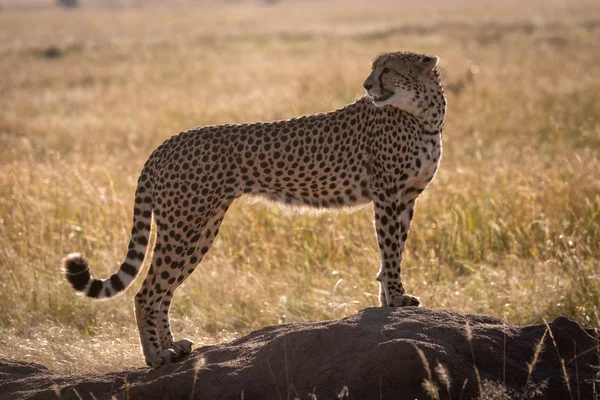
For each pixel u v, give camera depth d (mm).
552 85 42594
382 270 14008
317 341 11250
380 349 10719
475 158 27594
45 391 11836
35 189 22781
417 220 20578
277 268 19375
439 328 11438
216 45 82688
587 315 15406
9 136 36281
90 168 25562
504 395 10258
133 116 40344
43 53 76250
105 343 15164
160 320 13531
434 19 110188
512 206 20953
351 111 14164
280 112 37656
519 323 15734
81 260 12570
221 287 18062
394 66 13719
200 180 13391
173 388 11305
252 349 11891
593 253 18172
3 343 15500
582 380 11070
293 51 72125
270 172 13859
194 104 41750
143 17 167125
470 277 17938
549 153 28500
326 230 20750
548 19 95438
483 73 47781
